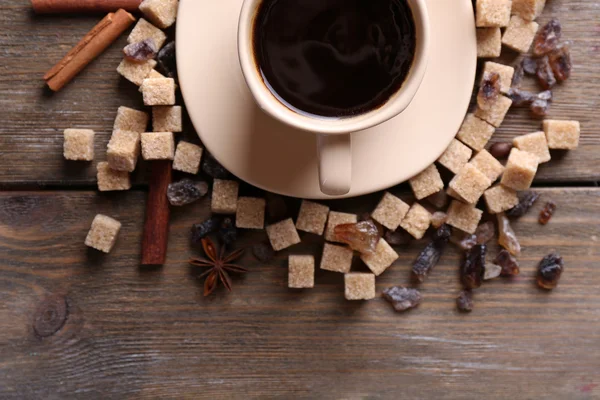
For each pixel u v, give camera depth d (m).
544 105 0.54
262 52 0.48
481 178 0.53
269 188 0.52
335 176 0.47
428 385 0.55
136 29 0.53
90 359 0.55
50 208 0.55
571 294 0.55
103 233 0.54
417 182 0.54
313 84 0.48
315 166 0.52
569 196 0.55
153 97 0.52
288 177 0.52
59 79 0.53
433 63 0.52
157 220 0.54
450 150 0.54
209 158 0.54
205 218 0.55
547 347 0.55
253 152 0.52
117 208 0.55
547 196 0.55
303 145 0.52
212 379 0.55
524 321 0.55
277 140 0.52
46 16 0.54
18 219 0.55
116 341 0.55
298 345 0.55
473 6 0.53
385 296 0.55
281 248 0.54
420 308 0.55
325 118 0.48
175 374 0.55
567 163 0.55
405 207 0.54
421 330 0.55
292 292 0.55
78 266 0.55
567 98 0.55
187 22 0.51
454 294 0.55
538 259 0.55
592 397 0.55
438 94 0.52
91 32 0.53
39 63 0.54
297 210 0.55
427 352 0.55
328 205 0.55
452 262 0.55
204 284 0.55
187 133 0.54
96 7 0.53
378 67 0.48
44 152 0.54
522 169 0.53
